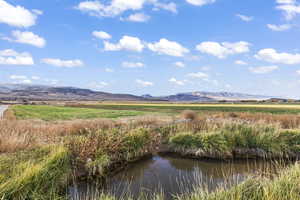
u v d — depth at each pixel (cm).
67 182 548
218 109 3962
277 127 942
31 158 555
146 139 905
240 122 1082
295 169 422
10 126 1060
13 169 460
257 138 843
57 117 2470
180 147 878
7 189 382
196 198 365
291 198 307
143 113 3162
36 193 414
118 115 2778
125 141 794
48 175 482
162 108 4788
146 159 814
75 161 617
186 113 1995
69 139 760
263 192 337
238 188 351
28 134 891
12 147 651
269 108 3994
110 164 688
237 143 848
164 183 572
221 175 625
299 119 1465
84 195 477
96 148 683
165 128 1131
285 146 816
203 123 1143
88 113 3238
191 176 623
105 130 965
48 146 666
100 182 585
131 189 534
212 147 822
